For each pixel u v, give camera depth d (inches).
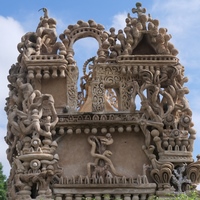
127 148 824.3
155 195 787.4
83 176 803.4
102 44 858.8
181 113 832.9
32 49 849.5
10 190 816.9
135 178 805.9
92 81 847.1
